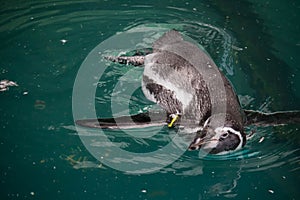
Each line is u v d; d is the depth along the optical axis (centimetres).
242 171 256
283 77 289
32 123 263
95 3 318
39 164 253
